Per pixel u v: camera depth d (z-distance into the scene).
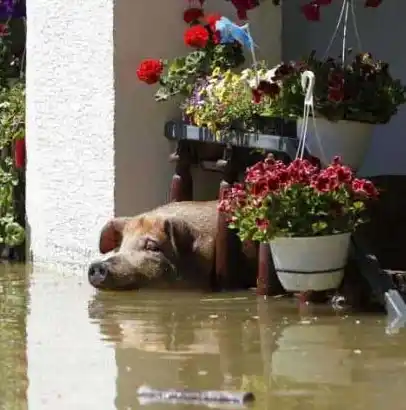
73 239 10.90
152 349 6.58
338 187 7.82
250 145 9.41
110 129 10.30
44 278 10.30
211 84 9.85
